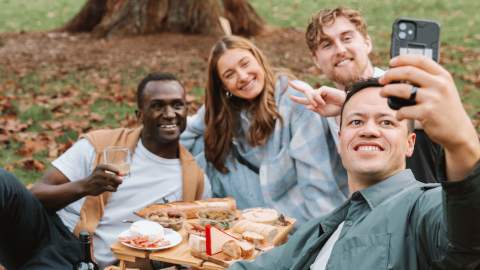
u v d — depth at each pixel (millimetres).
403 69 1265
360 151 2070
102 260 3178
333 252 1942
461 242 1468
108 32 10344
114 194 3264
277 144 3570
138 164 3328
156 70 8398
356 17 3373
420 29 2305
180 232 2979
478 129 5953
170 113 3275
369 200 2027
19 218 3000
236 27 10328
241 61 3527
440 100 1247
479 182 1346
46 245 3088
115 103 7027
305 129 3494
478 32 10273
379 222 1878
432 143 2920
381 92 1294
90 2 10805
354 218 2053
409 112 1271
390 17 11453
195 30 10141
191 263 2660
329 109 3062
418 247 1772
